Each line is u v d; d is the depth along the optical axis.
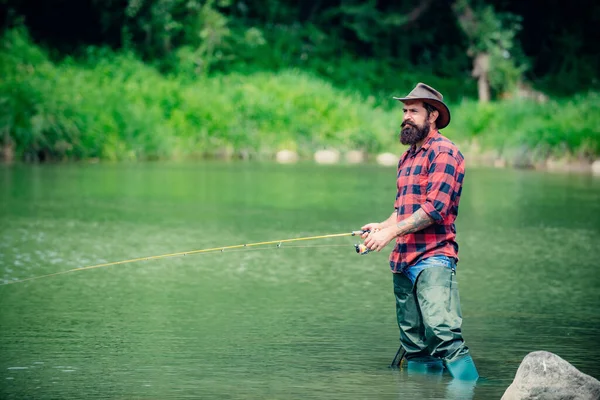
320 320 13.92
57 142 42.78
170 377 10.91
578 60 71.81
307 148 50.00
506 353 12.12
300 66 64.94
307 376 10.98
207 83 55.62
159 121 47.81
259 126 50.16
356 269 18.33
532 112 53.53
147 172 37.97
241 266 18.45
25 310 14.41
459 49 70.62
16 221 23.55
